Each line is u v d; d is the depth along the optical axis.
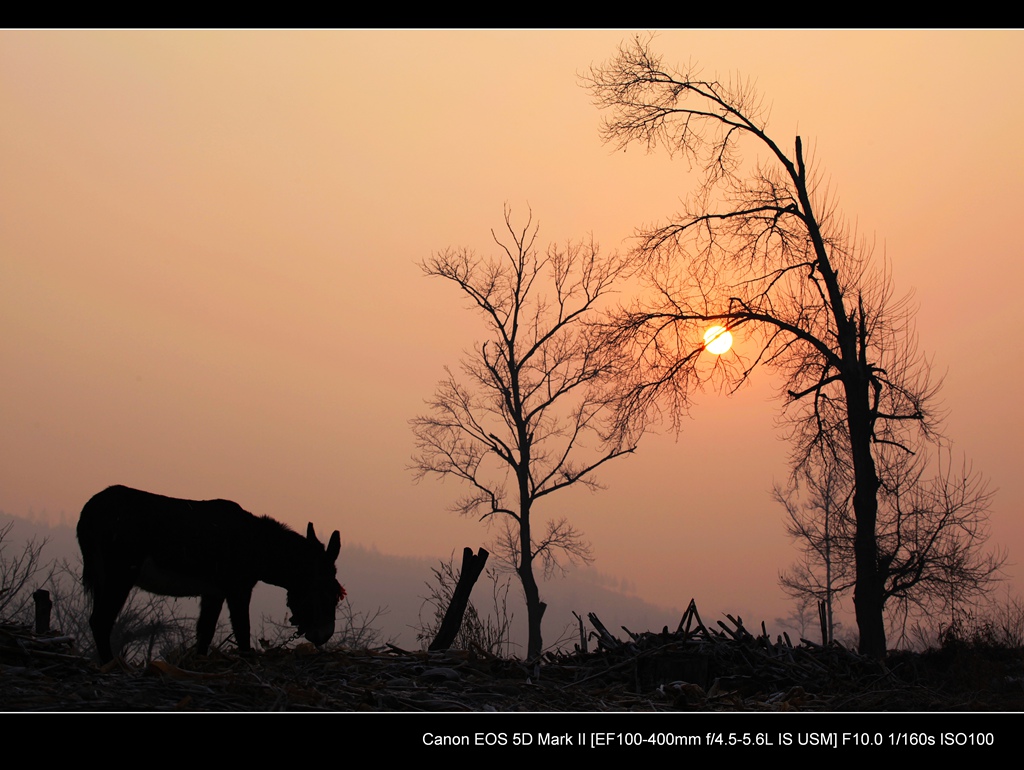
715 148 24.30
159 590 9.23
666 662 9.48
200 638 9.53
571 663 10.23
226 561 9.56
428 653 9.38
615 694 8.68
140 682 7.12
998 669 10.54
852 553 25.59
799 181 23.47
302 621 10.16
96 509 8.95
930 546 21.55
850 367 22.41
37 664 7.41
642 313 24.66
